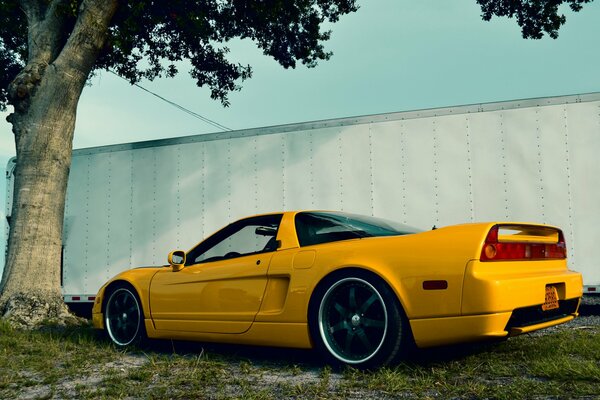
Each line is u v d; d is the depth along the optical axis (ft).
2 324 21.62
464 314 11.07
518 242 12.05
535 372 11.30
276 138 24.58
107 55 36.63
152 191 26.68
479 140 21.81
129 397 11.04
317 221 14.34
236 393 11.07
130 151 27.40
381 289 12.00
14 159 29.30
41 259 25.68
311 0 42.86
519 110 21.54
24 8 29.45
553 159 21.06
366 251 12.51
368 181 22.94
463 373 11.75
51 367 14.26
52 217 26.40
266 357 15.05
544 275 12.34
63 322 24.21
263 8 38.11
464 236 11.53
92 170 28.12
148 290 16.66
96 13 27.96
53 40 28.37
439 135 22.25
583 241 20.53
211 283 15.14
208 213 25.44
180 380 12.12
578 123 20.95
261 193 24.57
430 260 11.57
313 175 23.77
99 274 27.27
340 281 12.60
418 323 11.58
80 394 11.27
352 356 12.42
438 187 22.06
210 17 40.86
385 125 22.95
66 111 27.27
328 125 23.80
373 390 10.79
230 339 14.64
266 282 14.05
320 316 12.83
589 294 20.42
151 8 37.93
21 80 27.02
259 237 15.05
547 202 20.98
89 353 16.14
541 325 12.09
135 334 16.96
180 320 15.69
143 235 26.61
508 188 21.36
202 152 25.90
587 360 12.19
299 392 10.89
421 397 10.16
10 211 29.01
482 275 11.05
